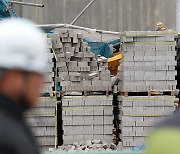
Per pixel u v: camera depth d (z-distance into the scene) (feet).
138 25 177.99
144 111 96.78
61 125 102.94
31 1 175.01
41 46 21.24
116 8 177.27
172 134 16.31
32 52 20.77
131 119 96.78
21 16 175.11
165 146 16.12
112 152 38.96
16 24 21.30
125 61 96.63
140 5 177.78
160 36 96.32
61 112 102.27
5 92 20.44
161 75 96.78
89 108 99.04
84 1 176.35
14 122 19.62
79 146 95.96
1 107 19.83
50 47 96.89
